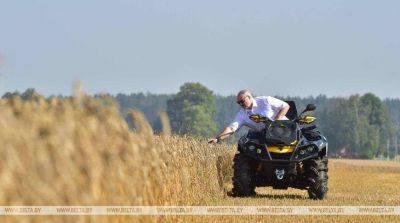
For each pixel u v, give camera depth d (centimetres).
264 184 5872
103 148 2627
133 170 2966
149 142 3428
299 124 5881
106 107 2781
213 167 5569
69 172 2259
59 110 2370
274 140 5684
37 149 2102
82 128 2445
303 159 5641
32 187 2055
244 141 5806
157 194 3488
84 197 2347
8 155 1973
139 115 3400
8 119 2052
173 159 4197
